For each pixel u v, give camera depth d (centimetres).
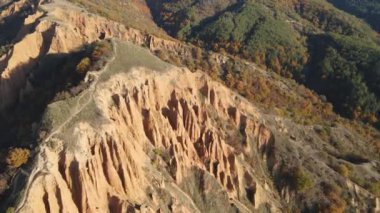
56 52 9431
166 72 7925
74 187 5509
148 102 7312
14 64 9069
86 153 5719
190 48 12656
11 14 12794
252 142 8650
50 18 10488
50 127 5766
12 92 8838
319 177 8569
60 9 11262
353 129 11856
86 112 6169
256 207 7694
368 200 8512
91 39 11219
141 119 7056
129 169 6153
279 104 11369
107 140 6028
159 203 6381
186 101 7856
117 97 6781
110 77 6944
